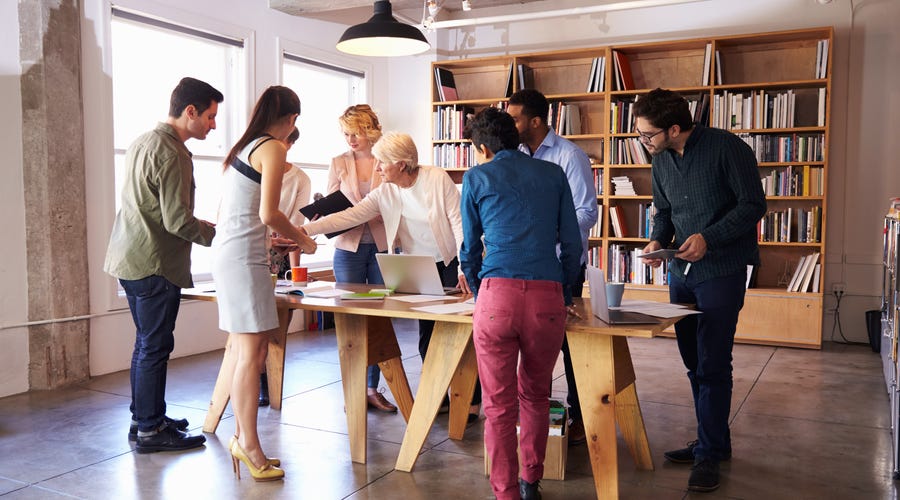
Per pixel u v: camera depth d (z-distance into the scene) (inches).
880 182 244.7
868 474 128.0
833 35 244.4
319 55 270.1
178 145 129.6
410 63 303.1
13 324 176.2
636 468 129.8
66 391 179.6
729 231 114.0
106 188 194.9
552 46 286.4
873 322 232.7
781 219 244.5
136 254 129.4
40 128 176.7
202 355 223.0
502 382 103.6
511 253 101.4
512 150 107.4
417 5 292.0
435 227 147.1
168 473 126.0
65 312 183.5
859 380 196.2
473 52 298.8
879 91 242.8
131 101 212.8
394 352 139.5
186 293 138.6
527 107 134.6
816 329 235.5
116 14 198.2
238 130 241.6
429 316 113.3
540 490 119.4
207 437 145.5
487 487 120.7
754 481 124.1
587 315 115.1
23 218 178.5
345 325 131.9
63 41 179.2
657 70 267.0
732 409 168.4
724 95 247.9
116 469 127.6
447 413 162.1
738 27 258.4
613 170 272.5
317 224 151.8
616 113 260.7
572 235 105.5
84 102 188.4
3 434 146.6
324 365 211.6
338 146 292.7
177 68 225.3
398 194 150.0
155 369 135.3
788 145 241.6
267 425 153.9
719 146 116.4
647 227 259.9
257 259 119.2
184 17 215.2
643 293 256.7
